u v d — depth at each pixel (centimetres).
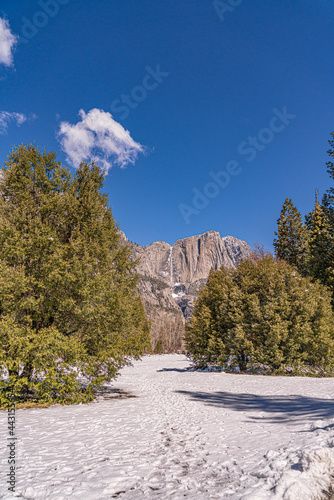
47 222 1154
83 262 1093
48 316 1109
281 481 327
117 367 1305
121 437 624
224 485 358
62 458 477
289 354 2123
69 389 1052
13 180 1186
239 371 2441
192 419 811
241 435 606
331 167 3119
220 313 2678
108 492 345
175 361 5231
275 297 2264
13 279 975
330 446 418
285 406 913
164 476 398
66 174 1310
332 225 3309
